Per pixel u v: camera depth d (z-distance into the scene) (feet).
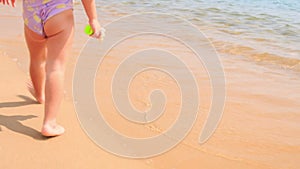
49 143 7.83
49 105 7.96
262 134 8.96
